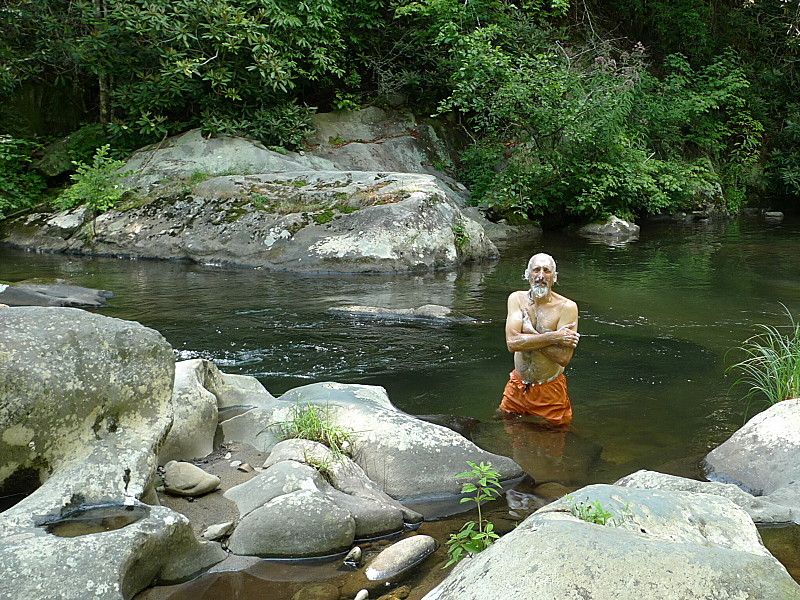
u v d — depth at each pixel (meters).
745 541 3.38
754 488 4.56
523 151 17.33
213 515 3.95
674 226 18.44
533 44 18.50
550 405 5.70
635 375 6.75
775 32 26.33
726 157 23.31
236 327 8.20
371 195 12.95
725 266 12.40
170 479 4.14
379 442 4.73
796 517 4.01
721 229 17.75
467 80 17.14
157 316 8.63
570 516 3.29
